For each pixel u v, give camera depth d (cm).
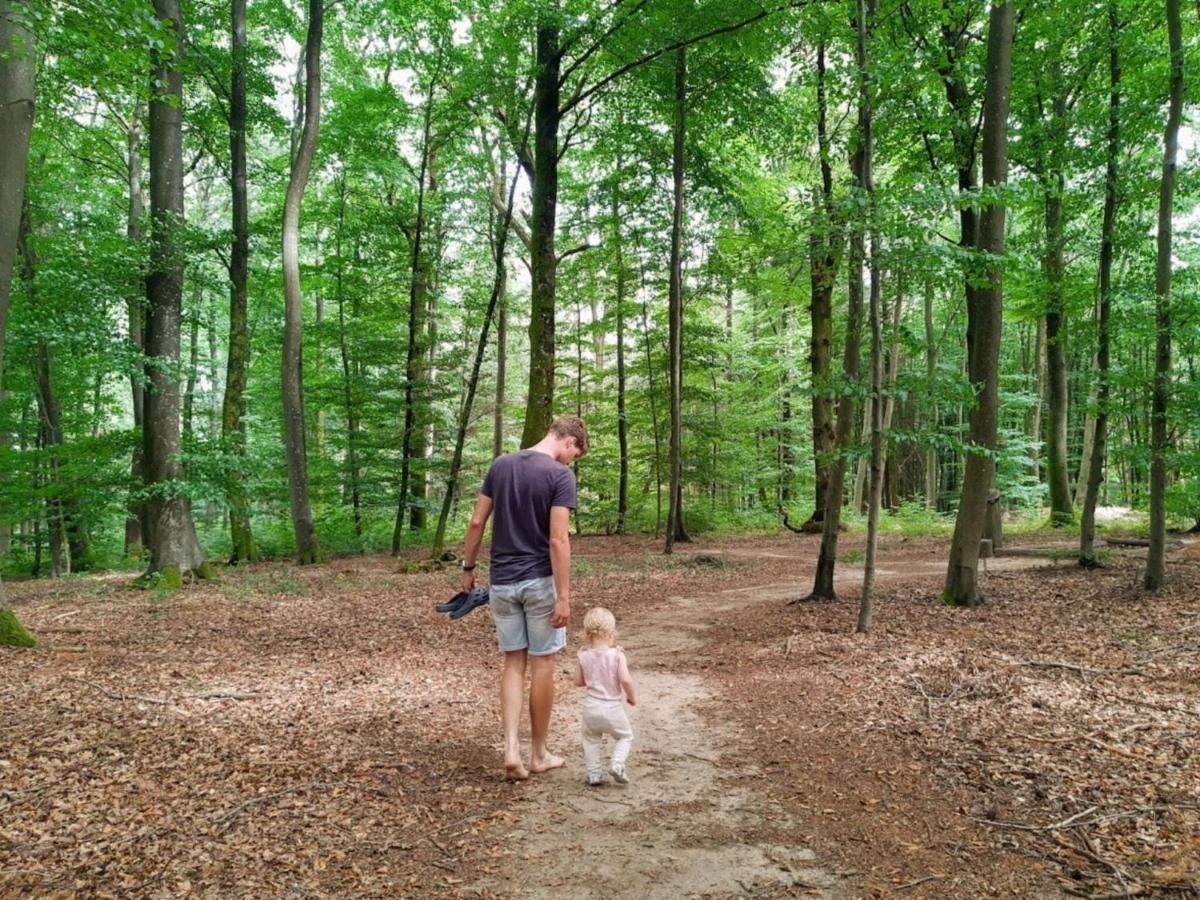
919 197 657
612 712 365
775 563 1386
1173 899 244
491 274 2247
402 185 2019
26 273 1285
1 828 299
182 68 715
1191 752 357
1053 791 330
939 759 379
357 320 1880
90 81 711
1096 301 1016
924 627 701
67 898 250
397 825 316
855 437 893
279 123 1572
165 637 736
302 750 401
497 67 1441
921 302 2575
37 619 825
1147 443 862
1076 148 1120
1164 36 1123
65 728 423
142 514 1664
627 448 2273
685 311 2038
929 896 257
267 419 2261
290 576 1249
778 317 2620
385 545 1850
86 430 1953
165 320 1112
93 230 1236
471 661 649
